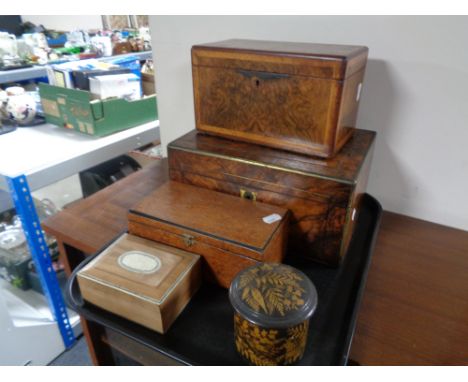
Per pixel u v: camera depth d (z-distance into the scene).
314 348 0.48
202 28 0.86
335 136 0.59
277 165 0.59
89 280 0.52
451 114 0.68
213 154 0.64
